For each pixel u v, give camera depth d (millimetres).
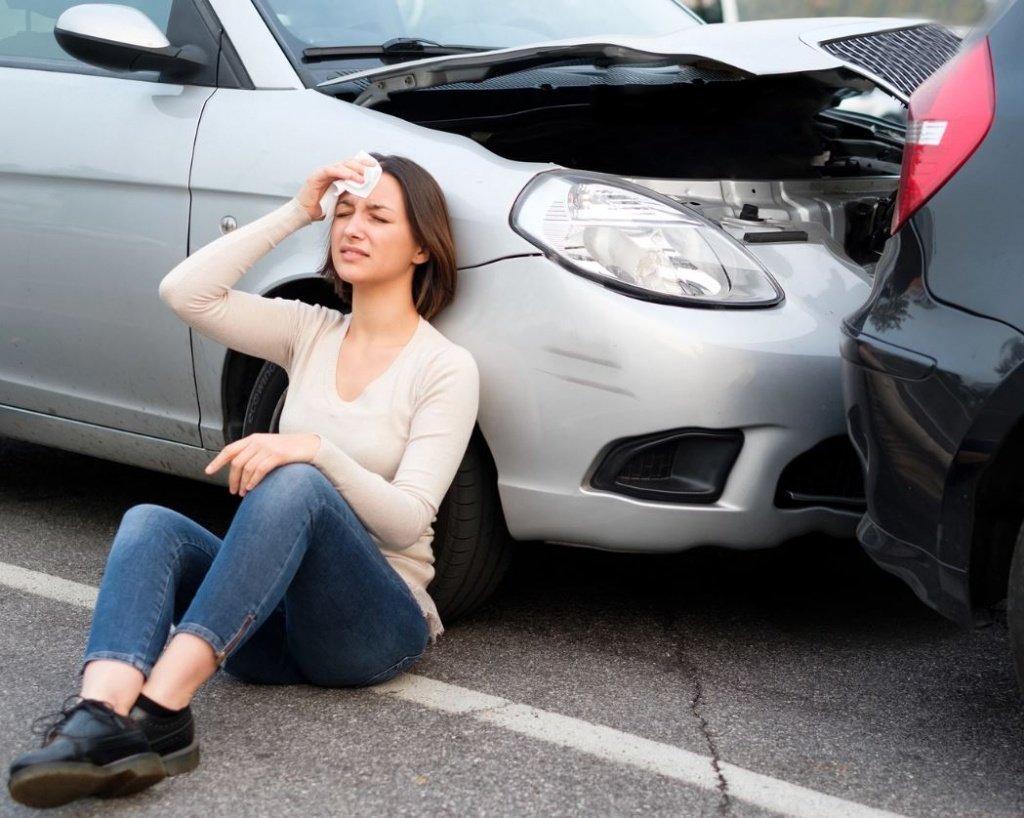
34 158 3363
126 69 3182
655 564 3393
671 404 2539
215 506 3904
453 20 3512
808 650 2857
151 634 2189
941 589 2242
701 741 2410
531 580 3264
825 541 3439
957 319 2154
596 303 2557
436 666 2729
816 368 2645
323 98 3020
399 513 2381
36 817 2096
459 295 2676
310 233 2887
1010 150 2145
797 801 2199
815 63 2752
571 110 3377
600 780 2254
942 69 2305
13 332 3520
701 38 2816
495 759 2320
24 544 3527
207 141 3078
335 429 2557
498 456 2695
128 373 3322
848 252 3104
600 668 2738
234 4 3211
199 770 2254
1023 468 2174
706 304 2607
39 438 3666
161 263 3160
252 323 2656
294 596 2383
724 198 3035
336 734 2400
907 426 2219
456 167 2742
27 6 3619
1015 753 2393
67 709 2146
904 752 2387
